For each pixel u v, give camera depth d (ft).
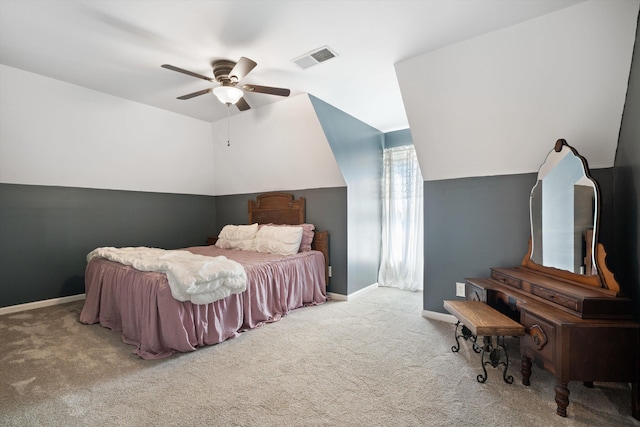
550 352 5.48
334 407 5.65
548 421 5.24
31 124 10.37
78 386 6.32
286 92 8.81
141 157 13.73
